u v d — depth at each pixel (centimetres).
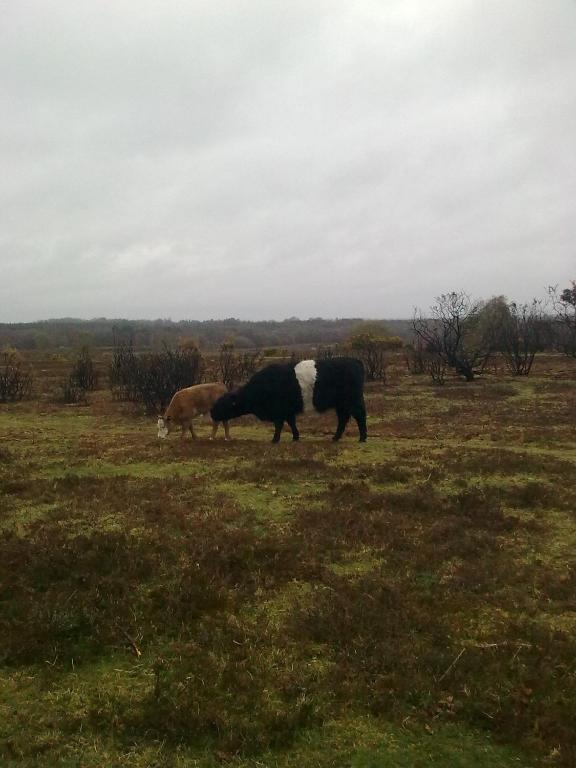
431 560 577
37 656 434
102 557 571
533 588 524
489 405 1698
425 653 418
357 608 478
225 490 814
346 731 354
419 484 834
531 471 900
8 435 1338
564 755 328
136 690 397
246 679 396
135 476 906
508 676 400
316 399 1164
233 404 1193
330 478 868
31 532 654
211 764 331
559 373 2658
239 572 552
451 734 350
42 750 343
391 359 3609
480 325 3175
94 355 4566
